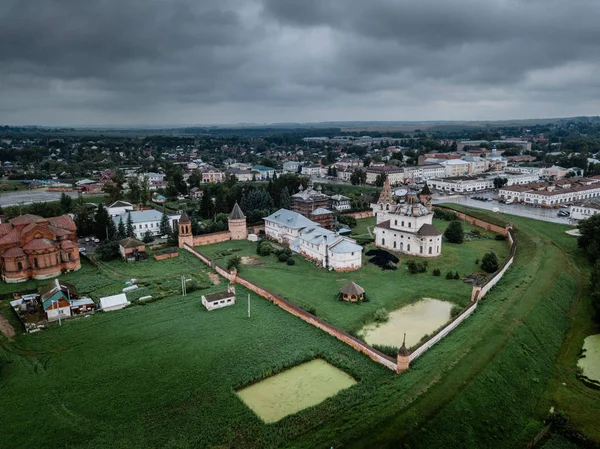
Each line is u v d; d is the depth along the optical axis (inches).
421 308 3767.2
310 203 7539.4
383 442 2105.1
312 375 2743.6
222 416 2326.5
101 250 5142.7
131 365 2800.2
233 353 2935.5
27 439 2161.7
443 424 2233.0
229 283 4313.5
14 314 3592.5
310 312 3499.0
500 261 5007.4
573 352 3088.1
